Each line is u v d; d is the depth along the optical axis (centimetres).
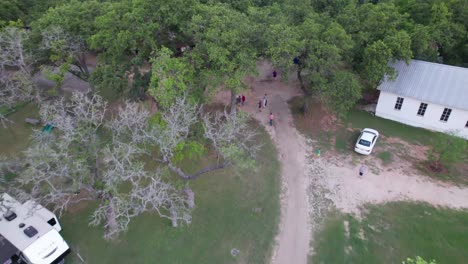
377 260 2423
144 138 2361
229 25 2986
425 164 3241
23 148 3384
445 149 3039
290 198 2912
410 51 3503
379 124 3812
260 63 4741
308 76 3456
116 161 2123
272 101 4234
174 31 3278
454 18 4088
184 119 2408
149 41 3012
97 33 3266
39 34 3509
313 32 3297
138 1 3148
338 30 3303
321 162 3294
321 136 3653
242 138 3394
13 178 2769
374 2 5944
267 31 3086
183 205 2642
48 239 2211
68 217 2700
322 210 2803
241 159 2538
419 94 3572
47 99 3950
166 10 3027
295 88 4500
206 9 3080
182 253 2447
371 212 2778
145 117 2531
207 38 2920
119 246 2486
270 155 3381
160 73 2603
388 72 3562
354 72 3872
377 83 3831
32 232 2205
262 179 3095
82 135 2214
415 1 4319
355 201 2877
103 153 2389
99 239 2531
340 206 2836
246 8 3869
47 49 3588
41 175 2075
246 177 3108
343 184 3039
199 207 2791
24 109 4006
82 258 2398
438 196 2909
